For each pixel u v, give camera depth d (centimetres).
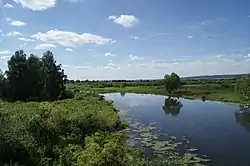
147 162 2552
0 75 8006
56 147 2700
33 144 2533
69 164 2411
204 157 3177
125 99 10225
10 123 2784
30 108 4350
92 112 4166
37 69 8200
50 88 8506
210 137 4150
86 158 2066
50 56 8762
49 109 3544
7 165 2120
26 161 2338
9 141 2356
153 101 9494
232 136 4231
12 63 7944
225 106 7969
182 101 9500
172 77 11644
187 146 3628
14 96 7938
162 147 3547
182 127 4894
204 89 12112
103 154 1992
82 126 3597
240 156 3234
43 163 2361
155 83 18162
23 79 7969
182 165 2880
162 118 5853
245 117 6016
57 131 3116
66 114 3806
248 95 8125
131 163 2223
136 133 4356
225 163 2980
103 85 18300
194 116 6150
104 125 3988
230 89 11475
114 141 2428
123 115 6244
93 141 2627
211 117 6022
